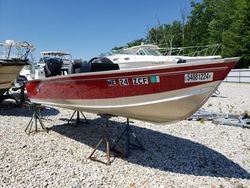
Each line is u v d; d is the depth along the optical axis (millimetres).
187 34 43531
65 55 10992
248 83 22734
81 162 4355
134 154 4777
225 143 5457
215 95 12914
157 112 4305
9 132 5906
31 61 9359
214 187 3645
